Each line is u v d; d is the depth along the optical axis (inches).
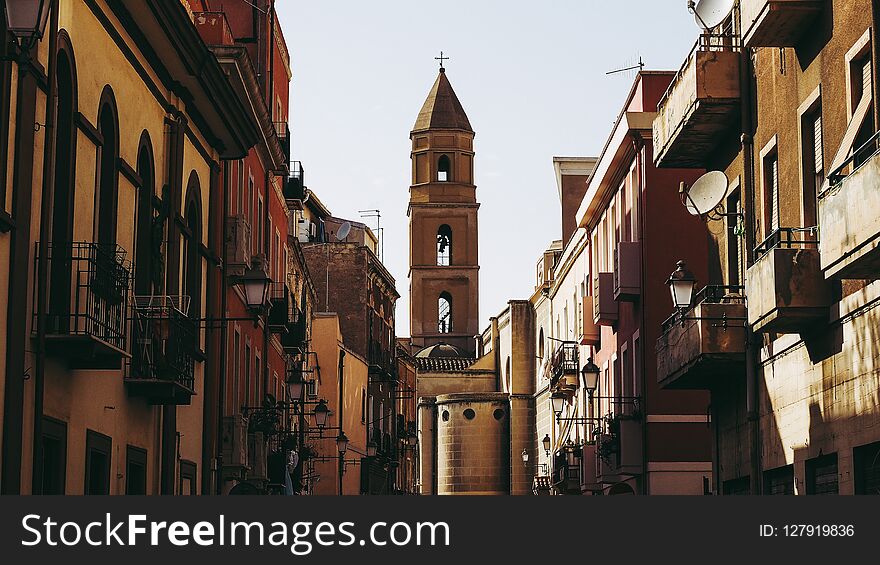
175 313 836.0
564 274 2231.8
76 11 682.8
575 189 2262.6
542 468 2815.0
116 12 761.6
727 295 874.8
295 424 1830.7
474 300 4153.5
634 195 1411.2
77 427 697.6
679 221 1346.0
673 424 1320.1
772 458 808.3
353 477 2443.4
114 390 773.3
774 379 802.8
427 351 3983.8
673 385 959.0
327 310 2682.1
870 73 629.3
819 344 714.2
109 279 687.1
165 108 896.3
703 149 951.6
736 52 850.1
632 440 1352.1
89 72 709.3
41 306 623.2
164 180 894.4
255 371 1369.3
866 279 619.2
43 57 628.4
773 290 697.6
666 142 949.8
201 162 1024.2
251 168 1338.6
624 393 1491.1
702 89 847.1
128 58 793.6
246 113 1061.1
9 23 517.3
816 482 732.7
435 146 4185.5
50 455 665.6
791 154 753.0
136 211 816.3
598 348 1733.5
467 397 3368.6
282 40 1665.8
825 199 602.2
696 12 873.5
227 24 1229.1
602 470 1485.0
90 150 713.6
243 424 1143.0
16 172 589.9
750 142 840.9
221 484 1106.1
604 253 1663.4
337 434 2262.6
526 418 3189.0
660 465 1312.7
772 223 810.2
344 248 2706.7
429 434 3545.8
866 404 639.8
